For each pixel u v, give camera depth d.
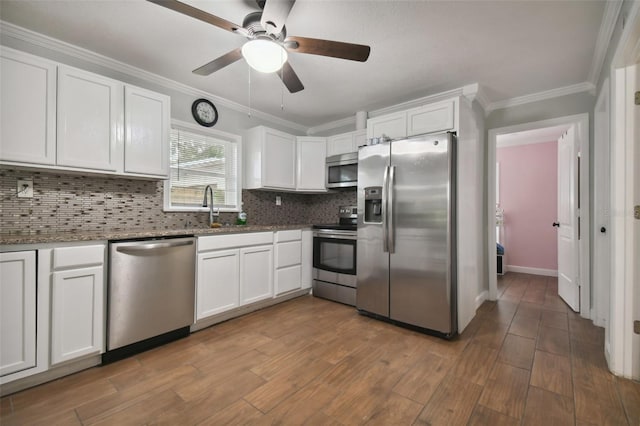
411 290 2.52
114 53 2.35
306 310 3.03
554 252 4.74
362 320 2.75
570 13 1.84
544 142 4.84
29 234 2.08
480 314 2.94
